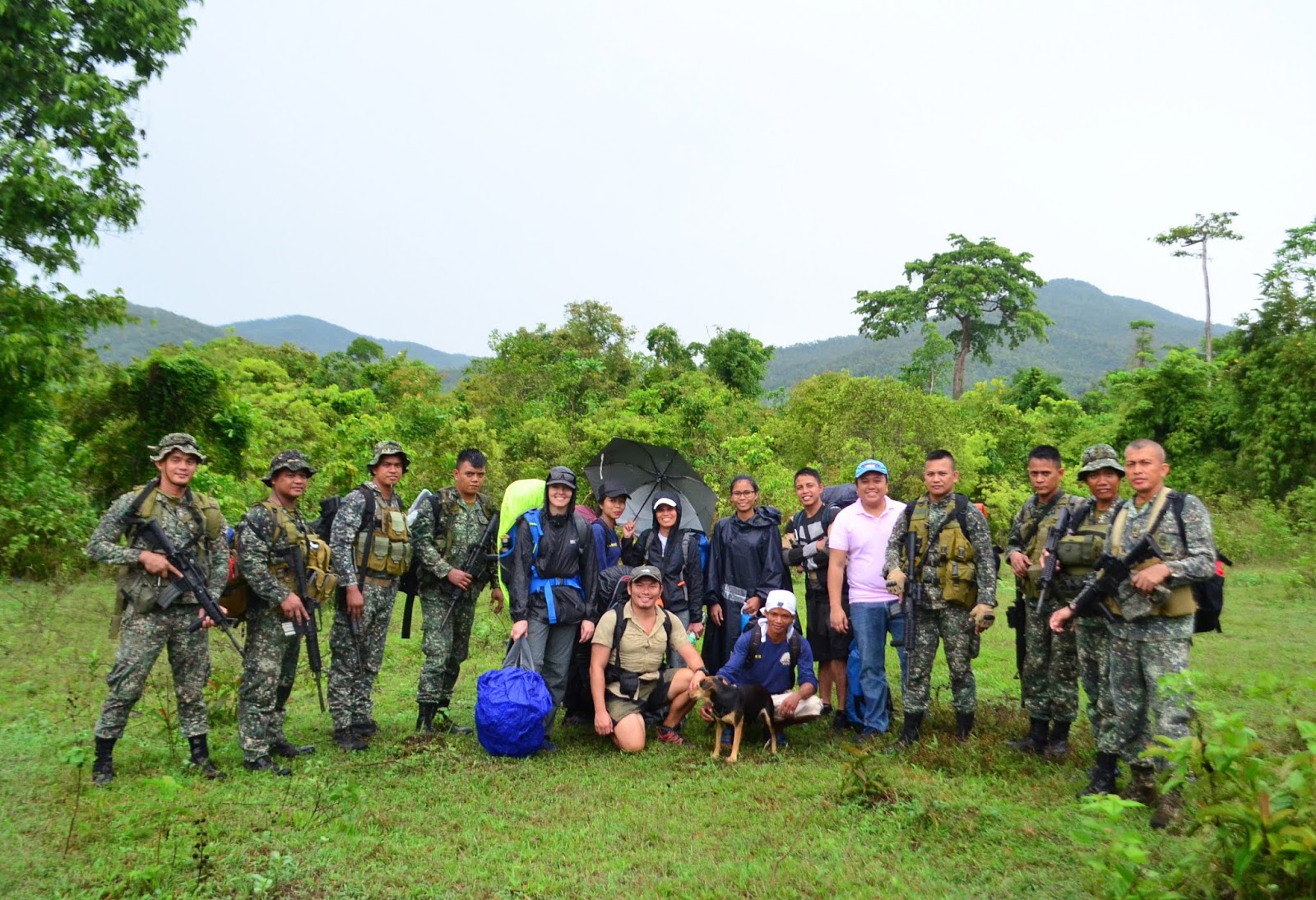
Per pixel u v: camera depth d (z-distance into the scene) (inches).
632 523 283.4
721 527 270.8
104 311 530.3
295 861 157.6
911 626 230.8
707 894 148.5
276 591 207.2
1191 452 1059.9
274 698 212.7
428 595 246.1
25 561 483.2
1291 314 969.5
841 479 739.4
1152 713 184.1
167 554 194.4
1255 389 973.2
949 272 2571.4
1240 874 127.0
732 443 735.1
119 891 142.9
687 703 240.8
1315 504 727.7
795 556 269.6
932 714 261.1
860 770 197.6
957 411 1182.3
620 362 1670.8
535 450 857.5
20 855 153.7
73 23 486.3
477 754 226.8
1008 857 162.2
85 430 578.9
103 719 192.2
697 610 266.7
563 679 247.3
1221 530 756.0
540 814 187.2
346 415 978.7
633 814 185.9
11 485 492.7
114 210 494.6
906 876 154.8
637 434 799.1
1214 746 134.3
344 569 224.8
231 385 815.7
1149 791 183.0
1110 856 137.4
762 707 229.0
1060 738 223.5
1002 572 676.1
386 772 209.0
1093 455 208.2
